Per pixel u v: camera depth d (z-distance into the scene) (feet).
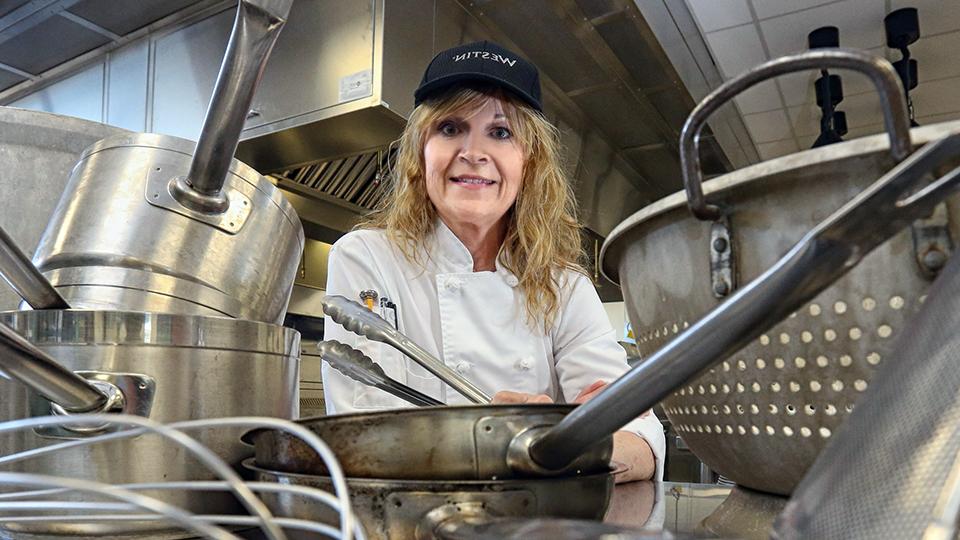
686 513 1.93
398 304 3.17
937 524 0.59
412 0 6.34
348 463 1.13
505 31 7.29
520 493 1.05
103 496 1.32
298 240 2.15
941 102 9.73
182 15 7.45
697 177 1.09
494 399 1.92
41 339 1.40
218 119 1.56
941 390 0.70
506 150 3.12
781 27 7.94
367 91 6.07
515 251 3.43
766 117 10.12
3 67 8.46
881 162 0.98
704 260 1.24
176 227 1.73
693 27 7.93
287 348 1.76
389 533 1.04
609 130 9.47
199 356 1.50
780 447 1.23
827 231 0.76
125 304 1.63
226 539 0.70
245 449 1.54
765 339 1.20
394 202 3.46
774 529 0.76
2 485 1.38
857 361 1.09
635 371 0.92
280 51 6.66
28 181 2.80
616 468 1.34
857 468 0.71
